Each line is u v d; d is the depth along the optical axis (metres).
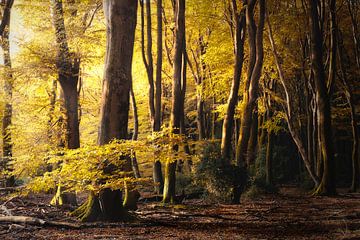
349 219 12.05
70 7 14.92
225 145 18.56
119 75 10.79
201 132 29.83
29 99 16.48
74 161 9.45
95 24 16.62
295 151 36.84
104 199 10.85
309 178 28.42
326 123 21.11
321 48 21.38
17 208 12.98
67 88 15.08
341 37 25.22
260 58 18.52
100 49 16.59
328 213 13.61
